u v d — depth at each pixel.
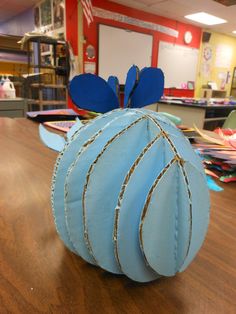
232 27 8.34
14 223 0.57
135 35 6.91
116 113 0.42
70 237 0.39
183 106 3.94
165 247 0.36
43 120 1.88
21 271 0.42
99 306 0.36
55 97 5.51
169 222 0.35
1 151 1.12
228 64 9.92
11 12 7.88
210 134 1.43
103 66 6.49
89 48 6.14
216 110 3.97
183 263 0.38
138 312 0.35
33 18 7.23
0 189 0.74
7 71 6.44
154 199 0.33
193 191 0.35
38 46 4.97
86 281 0.40
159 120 0.40
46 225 0.56
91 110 0.86
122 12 6.49
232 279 0.41
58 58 5.34
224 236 0.53
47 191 0.73
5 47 6.28
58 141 0.72
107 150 0.35
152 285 0.40
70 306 0.36
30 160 1.00
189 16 7.30
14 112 4.14
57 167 0.41
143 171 0.34
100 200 0.35
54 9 6.02
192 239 0.37
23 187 0.75
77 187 0.37
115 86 0.92
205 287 0.39
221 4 6.24
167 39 7.71
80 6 5.81
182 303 0.36
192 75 8.82
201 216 0.38
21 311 0.35
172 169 0.34
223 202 0.69
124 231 0.34
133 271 0.37
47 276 0.41
